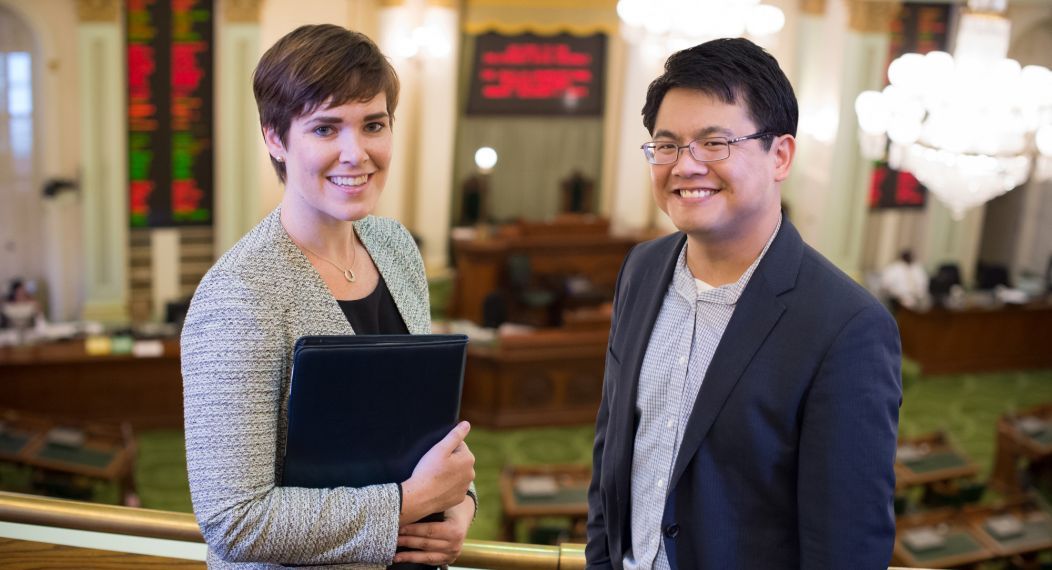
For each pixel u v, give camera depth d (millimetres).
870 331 1216
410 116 12070
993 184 6234
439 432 1296
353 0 11055
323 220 1312
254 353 1199
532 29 12414
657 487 1369
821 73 12078
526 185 13211
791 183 12766
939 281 11422
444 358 1254
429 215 12344
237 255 1253
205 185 10742
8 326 8828
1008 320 11023
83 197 10445
